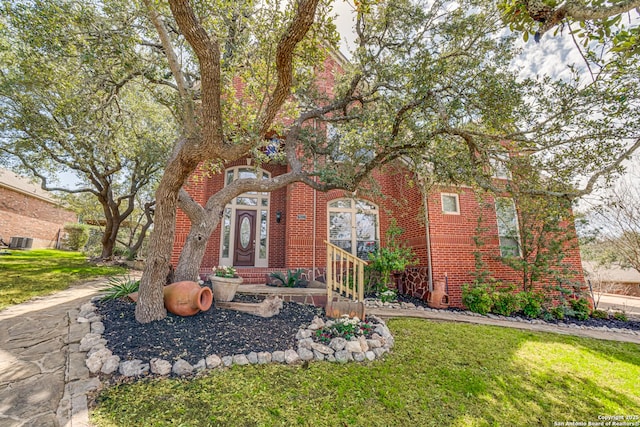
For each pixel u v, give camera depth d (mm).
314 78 7168
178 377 3584
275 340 4797
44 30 4988
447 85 5824
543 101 4938
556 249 9516
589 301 9812
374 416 3193
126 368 3539
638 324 8984
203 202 8898
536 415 3502
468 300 8820
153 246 4867
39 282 8008
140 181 15812
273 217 10984
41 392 3061
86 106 6387
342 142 7352
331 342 4770
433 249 9516
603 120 4574
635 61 3430
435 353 5102
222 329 4879
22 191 18938
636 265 10906
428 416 3285
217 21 5355
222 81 6000
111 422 2721
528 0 2498
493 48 5691
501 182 8078
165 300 5098
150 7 4434
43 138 9844
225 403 3178
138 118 10047
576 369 4902
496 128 5332
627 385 4414
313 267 9789
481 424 3225
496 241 10094
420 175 7680
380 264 9359
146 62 6090
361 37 6723
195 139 4789
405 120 6000
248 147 4520
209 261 10031
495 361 4973
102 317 4930
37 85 7242
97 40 5199
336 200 11023
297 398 3404
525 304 8844
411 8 6156
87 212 20688
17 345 4074
